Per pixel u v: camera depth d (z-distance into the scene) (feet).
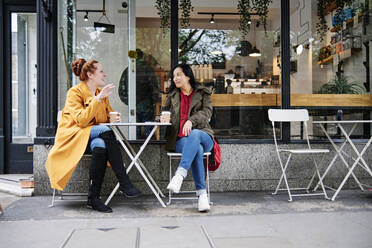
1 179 13.35
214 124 12.68
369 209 9.13
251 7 13.24
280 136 12.21
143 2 13.19
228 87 12.98
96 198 9.14
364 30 13.56
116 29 13.29
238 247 6.31
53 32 11.52
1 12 15.14
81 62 10.04
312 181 11.82
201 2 13.05
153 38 13.19
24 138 15.57
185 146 9.05
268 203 9.91
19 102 15.56
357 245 6.43
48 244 6.54
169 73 13.17
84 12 13.14
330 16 13.51
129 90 13.24
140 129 12.32
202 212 8.93
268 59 13.19
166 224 7.79
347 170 12.09
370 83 13.29
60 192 10.46
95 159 9.09
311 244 6.48
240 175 11.75
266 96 12.85
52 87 11.44
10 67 15.26
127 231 7.24
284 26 12.36
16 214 8.78
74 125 9.45
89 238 6.81
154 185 11.00
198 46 13.12
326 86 13.19
